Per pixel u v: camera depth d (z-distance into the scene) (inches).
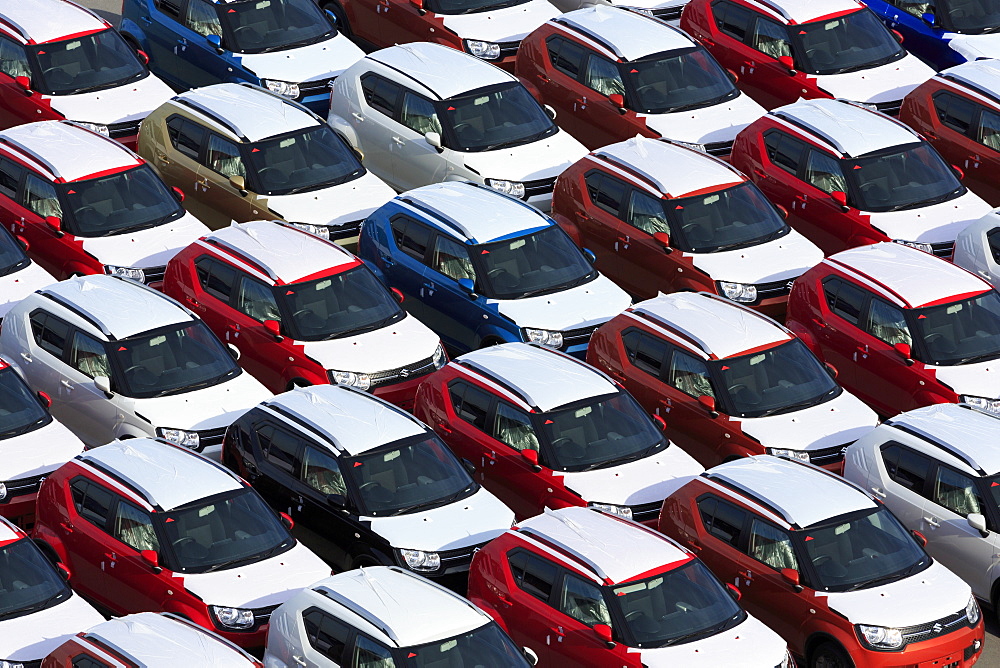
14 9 2554.1
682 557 1558.8
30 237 2188.7
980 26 2743.6
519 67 2610.7
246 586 1585.9
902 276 2049.7
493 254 2084.2
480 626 1456.7
